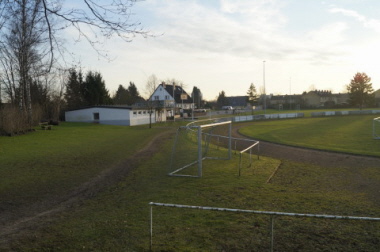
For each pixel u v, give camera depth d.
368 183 10.84
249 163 14.53
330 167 13.95
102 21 6.37
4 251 5.42
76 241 5.79
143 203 8.21
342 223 6.70
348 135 27.48
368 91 78.50
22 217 7.36
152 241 5.72
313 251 5.34
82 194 9.42
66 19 6.39
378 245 5.59
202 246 5.50
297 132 31.61
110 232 6.18
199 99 92.81
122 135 28.50
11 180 10.91
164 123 48.03
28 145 19.27
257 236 5.93
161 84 79.19
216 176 11.62
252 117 55.62
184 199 8.55
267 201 8.37
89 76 55.72
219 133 33.06
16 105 29.06
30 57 7.44
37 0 6.31
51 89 42.25
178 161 15.04
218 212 7.37
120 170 13.01
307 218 6.97
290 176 12.02
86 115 45.59
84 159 15.35
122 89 85.44
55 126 34.94
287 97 129.12
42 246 5.61
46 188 10.07
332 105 97.38
